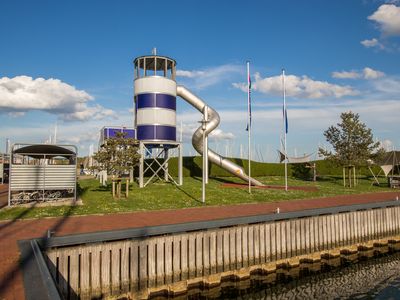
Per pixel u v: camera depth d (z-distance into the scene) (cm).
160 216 2175
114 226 1845
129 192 3338
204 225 1698
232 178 5547
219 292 1672
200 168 6006
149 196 3081
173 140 4119
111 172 3092
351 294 1647
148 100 4019
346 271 2031
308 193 3647
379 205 2591
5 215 2145
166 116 4047
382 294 1645
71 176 2664
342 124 4938
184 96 4503
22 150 2670
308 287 1745
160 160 5812
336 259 2239
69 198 2833
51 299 695
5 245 1395
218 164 4684
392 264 2184
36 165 2581
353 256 2353
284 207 2625
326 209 2253
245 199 3064
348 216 2381
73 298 1376
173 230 1609
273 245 1950
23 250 1216
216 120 4503
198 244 1680
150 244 1554
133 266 1505
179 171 4078
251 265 1842
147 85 4034
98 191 3484
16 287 922
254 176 6525
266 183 5056
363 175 7044
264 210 2459
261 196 3297
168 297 1573
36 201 2681
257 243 1883
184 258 1633
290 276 1934
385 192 3997
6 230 1734
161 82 4053
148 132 3981
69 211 2300
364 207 2491
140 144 3894
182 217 2138
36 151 2717
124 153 3019
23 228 1786
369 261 2261
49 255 1354
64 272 1377
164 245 1597
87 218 2095
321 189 4141
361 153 4800
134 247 1515
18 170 2530
